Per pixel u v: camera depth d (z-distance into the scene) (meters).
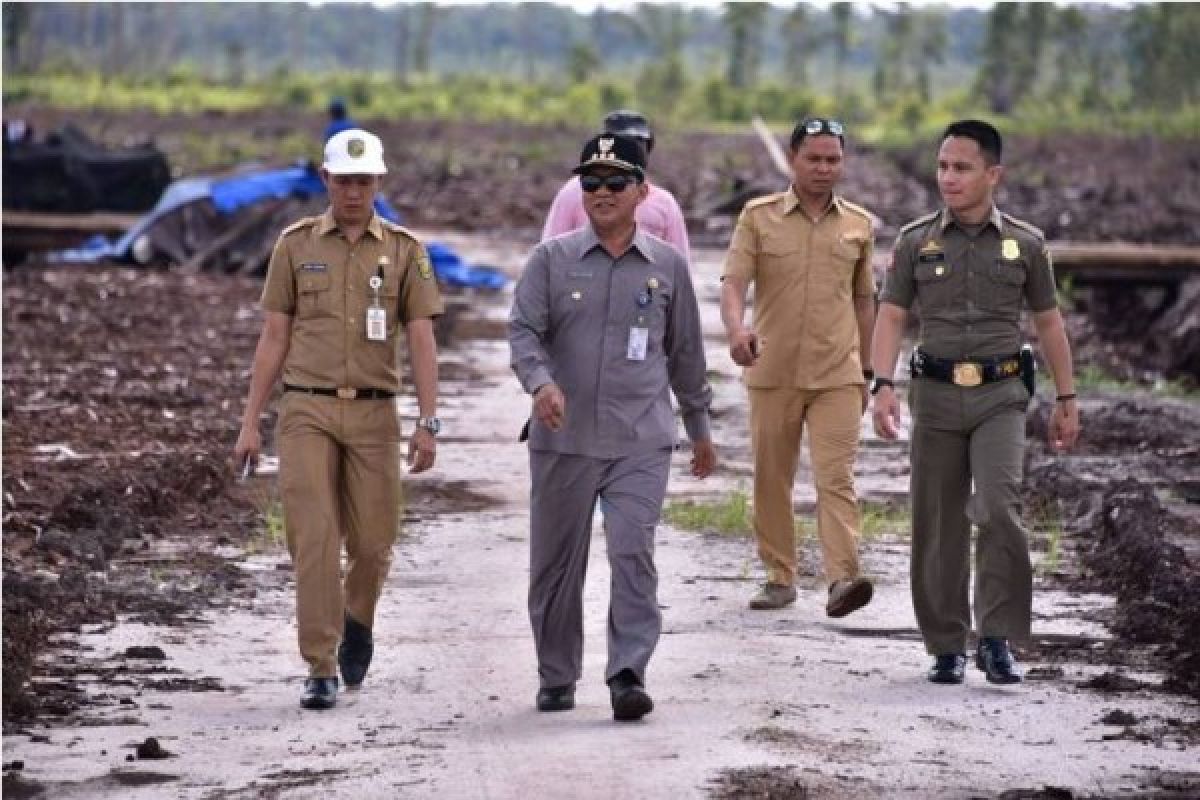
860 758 11.47
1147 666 14.17
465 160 88.69
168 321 35.06
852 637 14.90
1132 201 64.62
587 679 13.49
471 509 20.03
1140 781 11.30
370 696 13.10
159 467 20.25
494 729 12.15
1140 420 25.03
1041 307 13.63
